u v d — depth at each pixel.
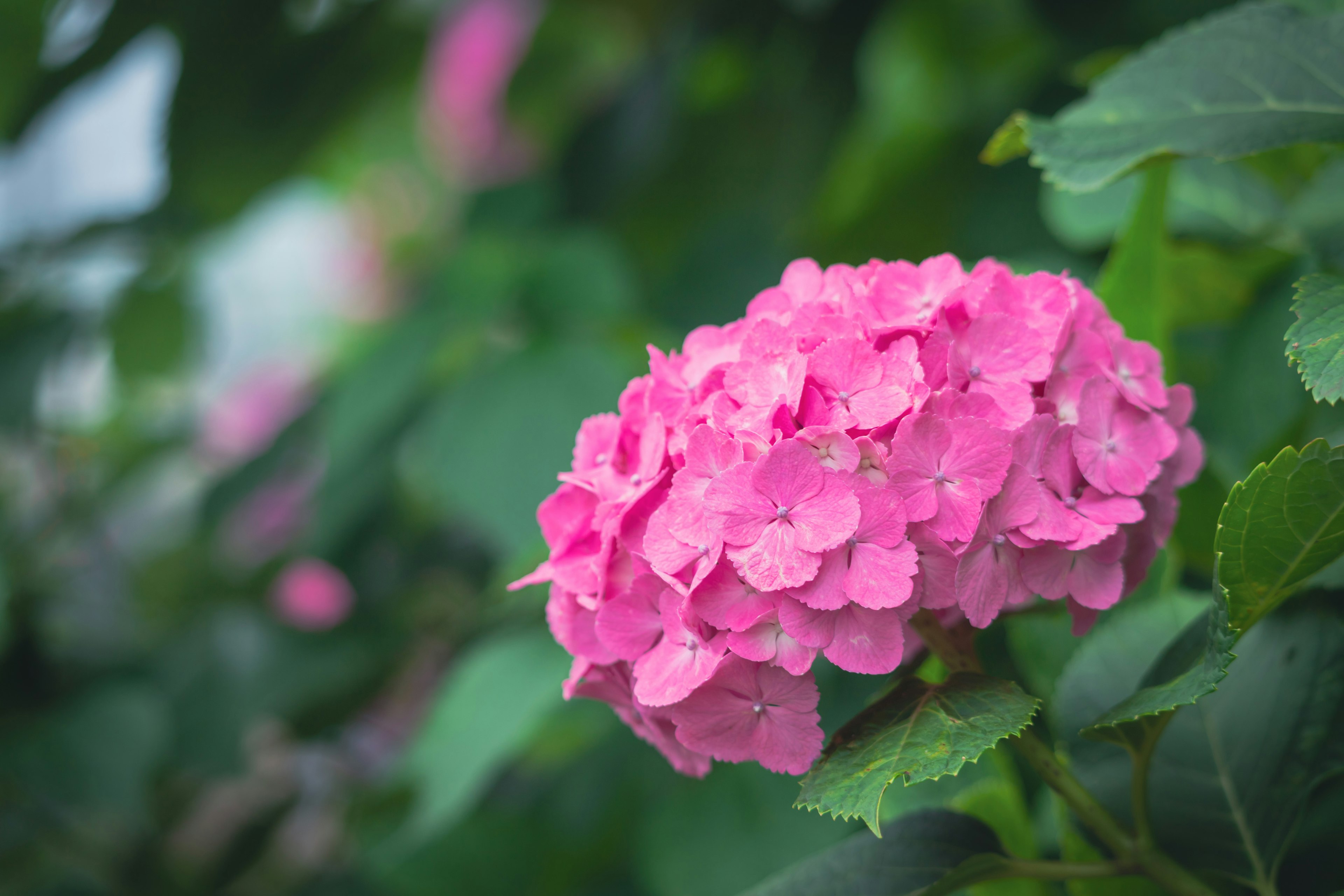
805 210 1.93
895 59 2.03
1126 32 1.34
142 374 2.16
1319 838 0.94
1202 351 1.18
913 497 0.83
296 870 2.24
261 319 2.87
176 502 2.67
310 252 3.01
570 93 2.57
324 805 2.29
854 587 0.83
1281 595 0.86
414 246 2.83
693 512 0.84
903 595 0.82
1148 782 0.92
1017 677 1.02
